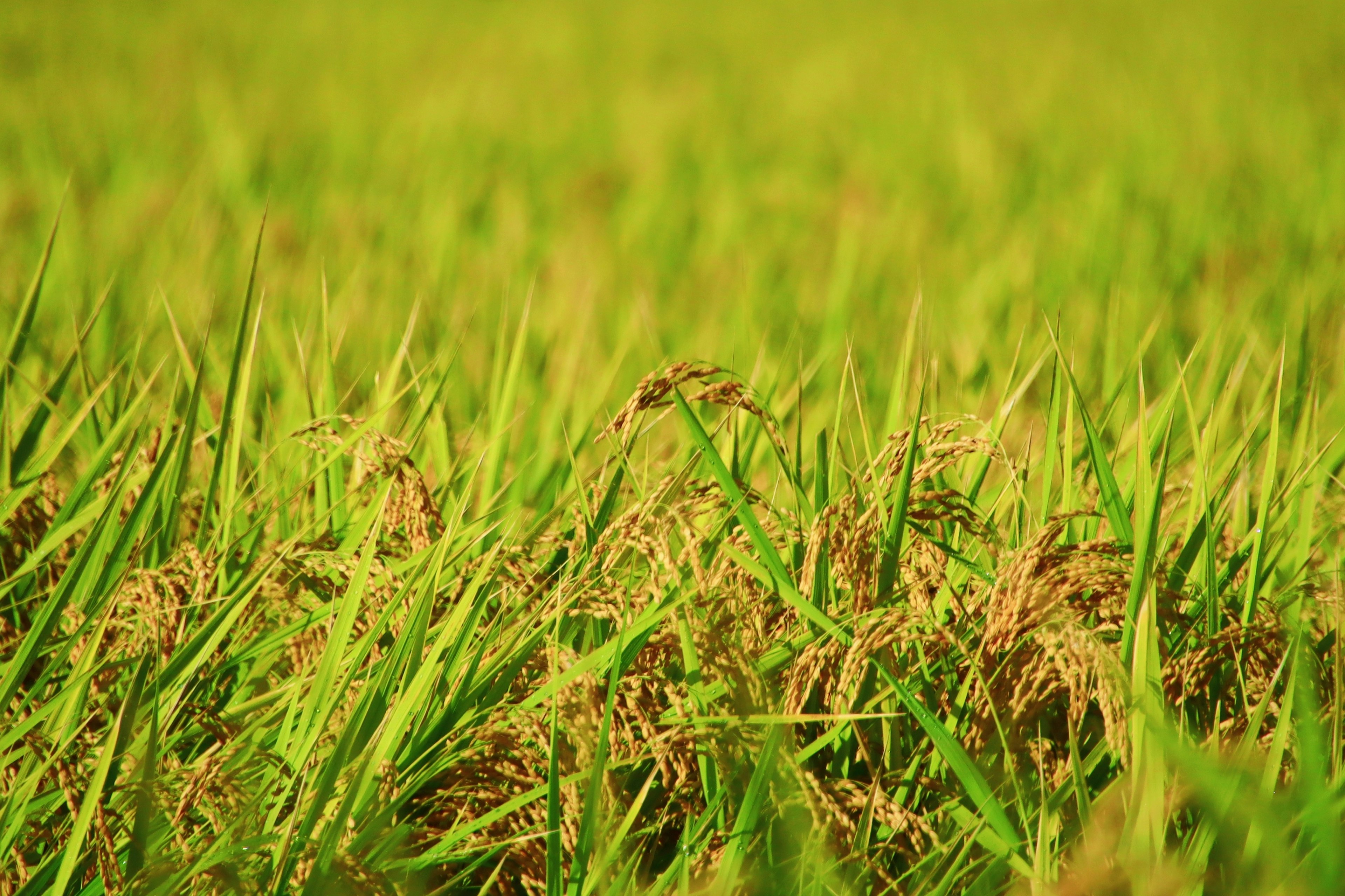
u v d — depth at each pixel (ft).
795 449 20.76
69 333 22.24
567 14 105.09
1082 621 19.88
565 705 19.66
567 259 31.07
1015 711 19.67
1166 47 79.51
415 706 19.72
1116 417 21.17
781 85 68.69
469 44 85.05
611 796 19.61
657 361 22.09
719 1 117.70
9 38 77.66
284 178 41.45
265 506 20.56
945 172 45.09
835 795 19.60
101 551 20.02
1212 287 26.91
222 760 19.56
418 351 22.24
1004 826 19.48
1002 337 24.41
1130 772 19.57
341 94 60.34
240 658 19.99
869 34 92.43
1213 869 19.60
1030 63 74.49
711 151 49.75
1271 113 54.03
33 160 41.14
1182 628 19.93
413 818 19.76
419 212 36.68
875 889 19.60
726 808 19.67
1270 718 19.76
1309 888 19.36
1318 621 20.15
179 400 21.09
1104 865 19.44
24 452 20.63
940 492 20.02
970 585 20.16
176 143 46.73
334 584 20.10
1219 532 20.20
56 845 19.61
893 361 22.63
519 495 20.77
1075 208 37.14
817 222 38.47
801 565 20.04
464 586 20.11
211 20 93.20
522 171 45.21
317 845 19.45
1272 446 20.06
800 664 19.65
